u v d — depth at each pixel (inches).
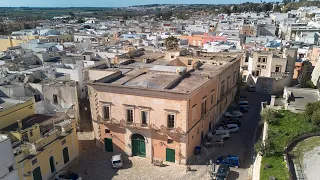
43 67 2486.5
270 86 2920.8
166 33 5118.1
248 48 3617.1
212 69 2236.7
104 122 1723.7
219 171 1473.9
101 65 2186.3
